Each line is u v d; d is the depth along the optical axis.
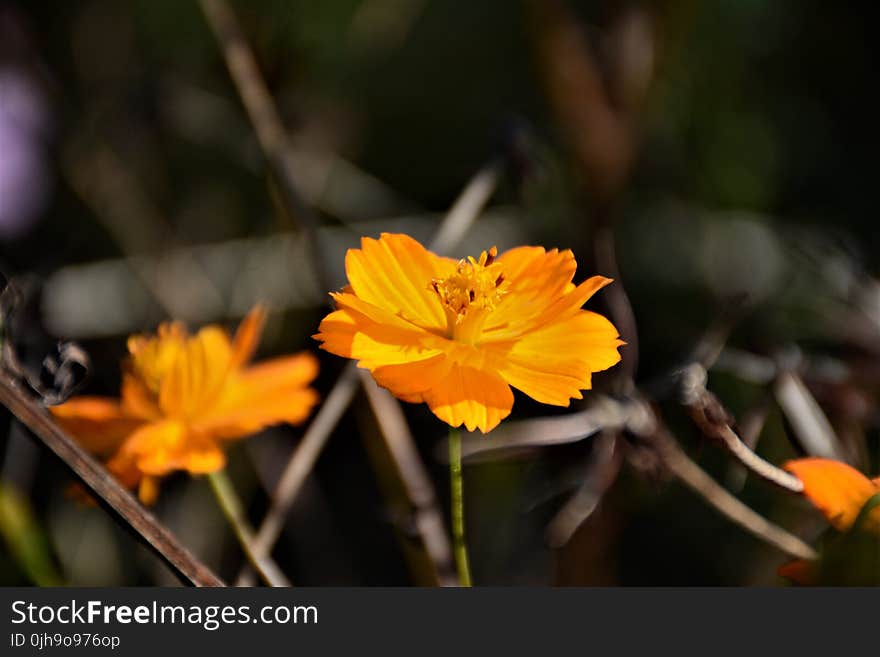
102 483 0.47
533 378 0.49
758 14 0.79
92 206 0.74
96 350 0.69
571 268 0.51
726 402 0.64
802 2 0.82
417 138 0.85
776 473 0.49
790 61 0.82
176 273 0.69
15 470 0.62
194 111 0.72
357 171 0.76
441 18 0.89
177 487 0.67
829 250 0.60
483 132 0.84
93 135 0.76
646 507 0.68
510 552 0.64
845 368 0.55
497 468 0.64
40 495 0.66
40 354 0.52
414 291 0.51
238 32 0.61
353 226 0.71
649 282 0.75
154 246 0.73
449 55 0.89
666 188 0.78
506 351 0.50
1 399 0.47
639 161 0.74
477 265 0.51
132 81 0.76
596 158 0.65
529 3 0.64
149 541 0.47
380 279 0.50
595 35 0.66
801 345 0.66
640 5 0.65
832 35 0.83
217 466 0.50
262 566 0.51
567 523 0.52
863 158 0.82
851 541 0.47
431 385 0.49
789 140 0.81
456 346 0.49
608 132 0.65
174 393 0.51
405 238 0.51
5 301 0.48
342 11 0.75
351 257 0.50
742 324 0.68
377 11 0.75
